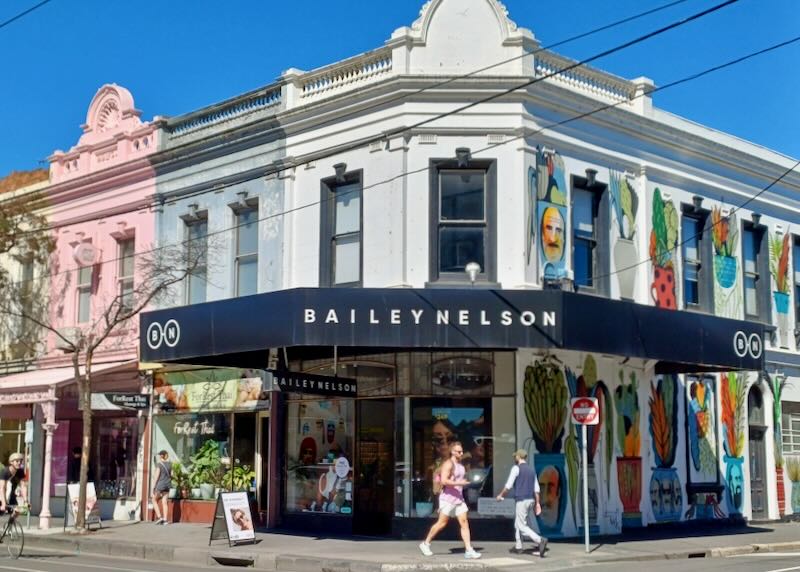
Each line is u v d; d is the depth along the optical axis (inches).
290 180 898.7
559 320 729.0
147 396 973.8
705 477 973.2
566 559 682.2
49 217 1158.3
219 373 958.4
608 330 762.8
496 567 644.1
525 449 794.2
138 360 1010.7
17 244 1157.1
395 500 804.6
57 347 981.8
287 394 902.4
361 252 829.2
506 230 801.6
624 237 902.4
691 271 985.5
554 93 837.2
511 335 726.5
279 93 930.7
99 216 1091.9
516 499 713.0
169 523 968.3
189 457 986.1
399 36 828.6
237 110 969.5
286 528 880.9
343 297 732.7
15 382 1044.5
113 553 796.6
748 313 1050.7
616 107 895.7
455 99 817.5
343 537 813.9
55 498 1102.4
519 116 810.8
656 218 938.1
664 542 806.5
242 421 944.9
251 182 938.7
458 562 655.8
